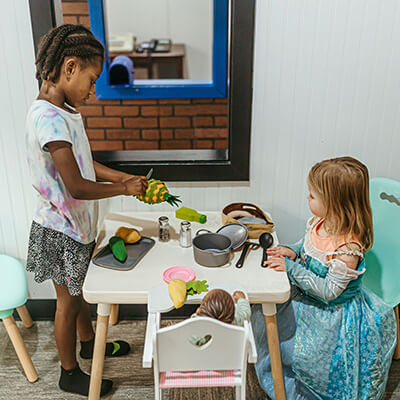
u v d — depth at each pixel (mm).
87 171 1447
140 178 1443
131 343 1884
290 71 1658
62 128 1273
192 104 3381
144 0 4367
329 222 1360
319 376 1410
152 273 1357
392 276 1488
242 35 1578
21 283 1667
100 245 1512
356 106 1706
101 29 2504
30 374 1684
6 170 1782
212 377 1188
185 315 2016
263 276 1343
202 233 1454
